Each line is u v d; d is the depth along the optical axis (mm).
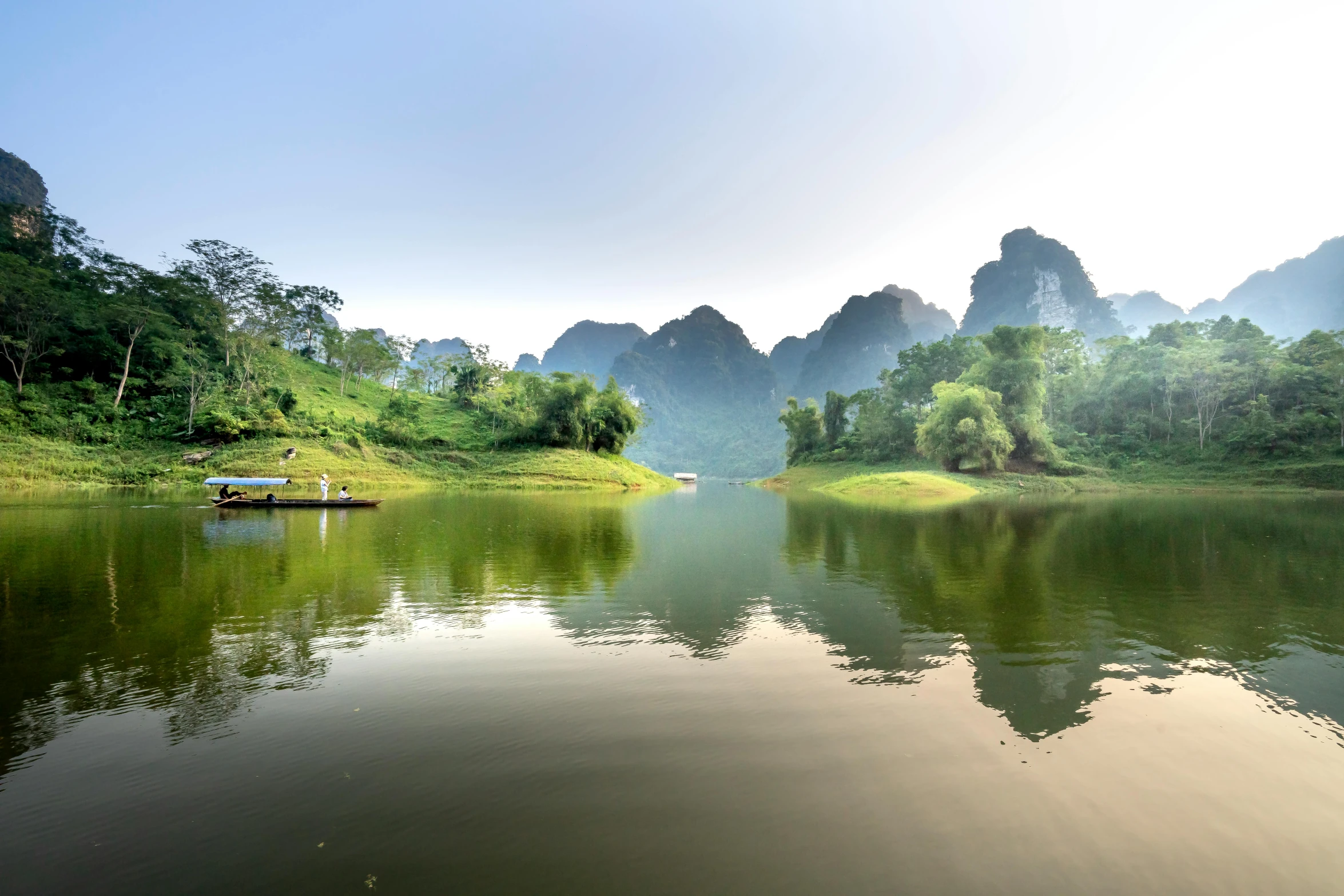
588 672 8203
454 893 4055
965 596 12680
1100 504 41969
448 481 60531
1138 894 4074
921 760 5852
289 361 84625
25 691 7457
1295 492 55875
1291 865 4391
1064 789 5363
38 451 46219
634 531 24688
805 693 7465
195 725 6562
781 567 16203
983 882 4176
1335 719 6762
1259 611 11344
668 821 4871
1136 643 9453
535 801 5152
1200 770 5695
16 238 67250
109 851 4508
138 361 63375
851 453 93062
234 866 4340
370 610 11461
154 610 11273
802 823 4852
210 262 73312
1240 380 71125
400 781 5457
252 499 32375
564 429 76625
